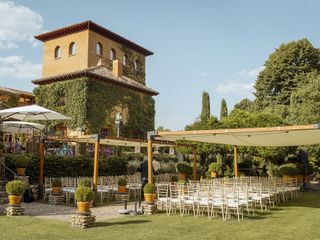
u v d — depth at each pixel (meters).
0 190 14.05
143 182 15.30
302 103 29.48
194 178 18.95
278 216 10.83
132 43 35.31
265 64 40.75
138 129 31.31
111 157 23.36
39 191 15.98
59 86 27.69
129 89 30.67
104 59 32.38
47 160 18.14
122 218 10.45
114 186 16.27
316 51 37.84
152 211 11.29
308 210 12.27
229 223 9.53
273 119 21.77
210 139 13.36
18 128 18.22
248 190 12.06
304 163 22.34
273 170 23.98
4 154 15.94
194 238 7.65
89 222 8.98
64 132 27.05
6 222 9.59
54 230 8.53
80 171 20.36
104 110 27.80
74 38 31.45
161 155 30.05
